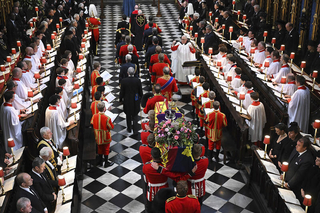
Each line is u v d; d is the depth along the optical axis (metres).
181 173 6.30
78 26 14.92
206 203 7.54
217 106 8.27
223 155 9.19
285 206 6.22
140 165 8.90
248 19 15.41
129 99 9.82
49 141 7.27
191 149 6.29
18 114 7.96
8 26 12.14
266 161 7.15
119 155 9.30
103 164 8.91
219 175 8.42
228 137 9.23
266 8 16.17
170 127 6.26
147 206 6.91
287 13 14.23
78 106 9.09
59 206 6.13
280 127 6.95
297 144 6.35
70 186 6.59
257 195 7.44
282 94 8.91
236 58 11.99
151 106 9.27
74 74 11.23
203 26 14.36
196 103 10.31
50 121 8.01
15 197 6.28
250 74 10.40
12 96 7.62
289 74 8.87
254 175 7.71
